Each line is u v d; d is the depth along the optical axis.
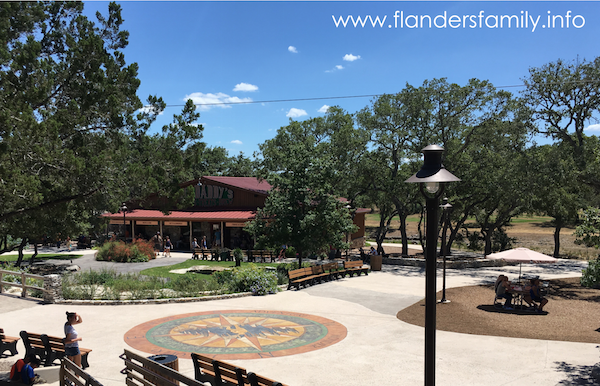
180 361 10.70
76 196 11.99
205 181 43.19
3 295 18.09
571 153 26.48
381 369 10.29
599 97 24.56
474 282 24.17
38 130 10.27
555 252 39.31
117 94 12.80
